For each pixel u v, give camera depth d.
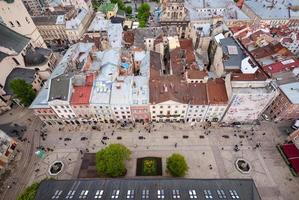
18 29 111.25
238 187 63.38
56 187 64.19
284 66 99.69
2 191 78.88
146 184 64.69
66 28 136.50
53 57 123.88
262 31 118.38
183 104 86.88
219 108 88.75
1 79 100.75
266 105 87.38
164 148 89.19
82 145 90.94
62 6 155.25
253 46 114.81
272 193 77.38
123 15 163.62
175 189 62.50
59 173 83.12
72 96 88.62
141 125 97.00
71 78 88.88
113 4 160.50
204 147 89.38
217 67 107.50
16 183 80.75
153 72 101.50
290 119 97.00
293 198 76.31
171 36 121.56
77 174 83.00
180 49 112.62
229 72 94.44
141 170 82.62
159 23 146.38
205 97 88.38
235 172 82.62
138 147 89.56
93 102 86.88
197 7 151.00
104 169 76.38
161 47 117.56
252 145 89.88
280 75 96.94
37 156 87.81
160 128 95.75
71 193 61.09
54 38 145.50
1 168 83.12
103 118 95.69
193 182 65.31
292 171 82.19
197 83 90.88
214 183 64.81
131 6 187.62
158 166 83.75
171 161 76.50
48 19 138.25
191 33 130.25
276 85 86.12
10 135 94.50
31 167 84.88
